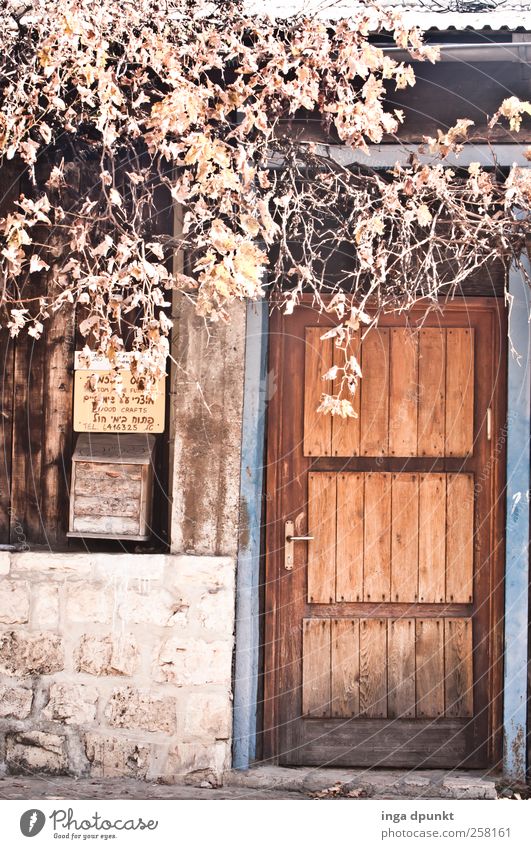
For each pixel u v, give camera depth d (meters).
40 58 4.50
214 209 4.73
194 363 5.30
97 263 4.63
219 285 4.38
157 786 5.18
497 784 5.20
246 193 4.55
